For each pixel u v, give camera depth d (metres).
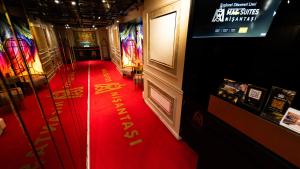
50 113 3.68
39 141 2.74
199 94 2.38
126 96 4.79
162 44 2.81
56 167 2.19
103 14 6.32
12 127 3.12
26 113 3.61
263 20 1.50
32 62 3.09
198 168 2.00
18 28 3.08
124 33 6.58
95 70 8.49
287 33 1.39
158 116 3.49
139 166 2.23
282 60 1.45
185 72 2.32
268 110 1.21
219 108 1.58
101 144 2.67
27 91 4.17
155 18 2.93
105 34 11.80
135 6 4.79
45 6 3.90
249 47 1.77
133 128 3.12
